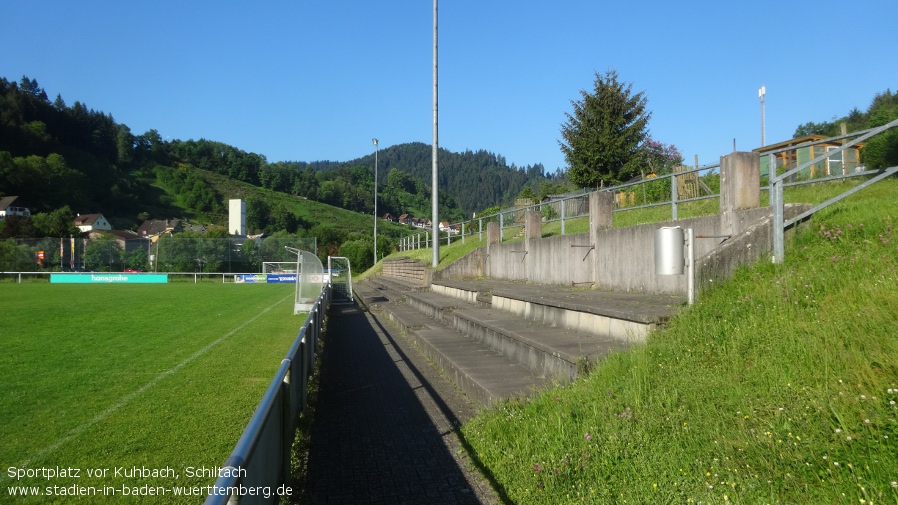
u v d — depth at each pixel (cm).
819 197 832
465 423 613
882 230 595
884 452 291
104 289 3331
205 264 4684
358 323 1700
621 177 2475
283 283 4322
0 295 2747
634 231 988
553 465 417
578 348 652
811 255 609
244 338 1310
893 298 428
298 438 571
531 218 1547
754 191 791
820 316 454
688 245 615
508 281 1669
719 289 609
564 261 1285
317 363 1024
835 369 376
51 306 2144
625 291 1016
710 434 370
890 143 848
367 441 573
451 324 1294
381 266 4472
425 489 446
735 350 455
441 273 2123
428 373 902
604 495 362
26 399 730
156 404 704
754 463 329
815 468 305
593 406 475
